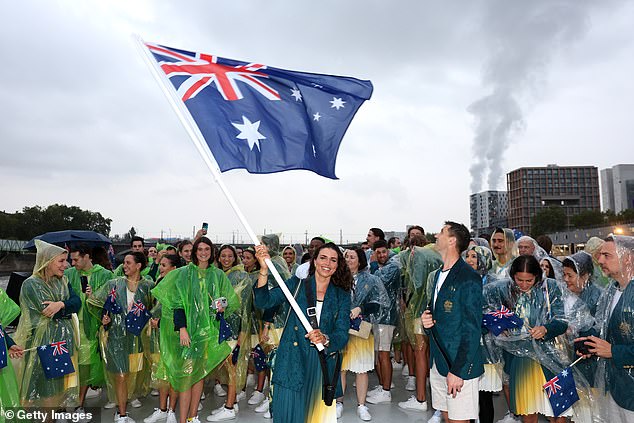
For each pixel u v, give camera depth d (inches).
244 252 236.2
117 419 194.9
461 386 125.2
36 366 169.0
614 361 125.3
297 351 131.8
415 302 207.0
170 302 184.5
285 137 160.2
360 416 198.7
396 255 247.3
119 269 254.1
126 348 198.4
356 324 193.5
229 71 161.5
